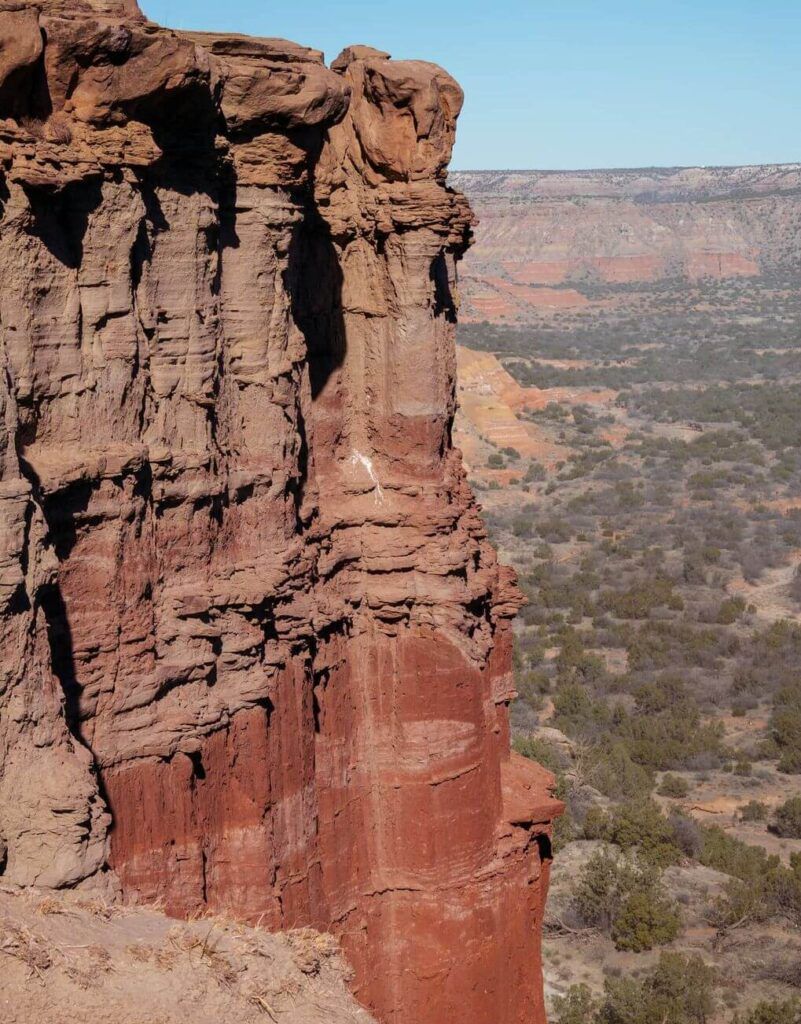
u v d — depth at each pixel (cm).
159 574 1795
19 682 1480
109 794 1709
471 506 2525
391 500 2289
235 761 1909
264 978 1413
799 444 15512
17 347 1575
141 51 1616
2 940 1273
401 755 2267
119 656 1722
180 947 1390
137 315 1731
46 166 1556
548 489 13012
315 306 2239
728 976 4297
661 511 12262
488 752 2372
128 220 1672
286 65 1928
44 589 1533
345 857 2219
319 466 2245
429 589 2252
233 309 1950
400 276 2234
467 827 2305
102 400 1681
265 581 1945
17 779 1484
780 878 4875
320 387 2255
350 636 2250
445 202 2214
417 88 2161
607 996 4100
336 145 2262
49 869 1477
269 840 1947
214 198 1844
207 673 1836
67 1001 1246
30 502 1480
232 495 1925
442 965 2288
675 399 19038
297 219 2003
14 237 1556
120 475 1694
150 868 1756
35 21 1520
